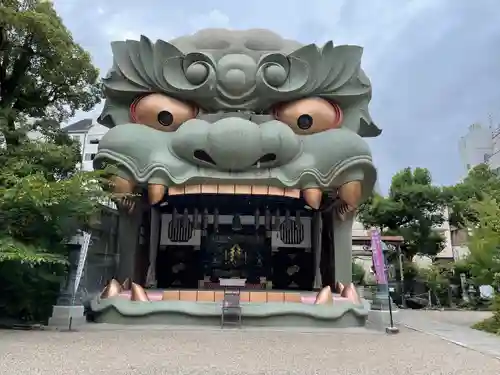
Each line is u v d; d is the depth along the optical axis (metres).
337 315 14.80
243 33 17.75
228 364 8.14
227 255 21.70
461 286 31.38
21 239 13.84
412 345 11.25
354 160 15.70
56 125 18.28
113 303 14.87
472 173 35.56
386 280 14.89
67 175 16.91
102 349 9.61
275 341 11.34
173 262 21.66
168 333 12.66
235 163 15.57
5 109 16.09
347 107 17.44
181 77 16.73
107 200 16.69
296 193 16.05
